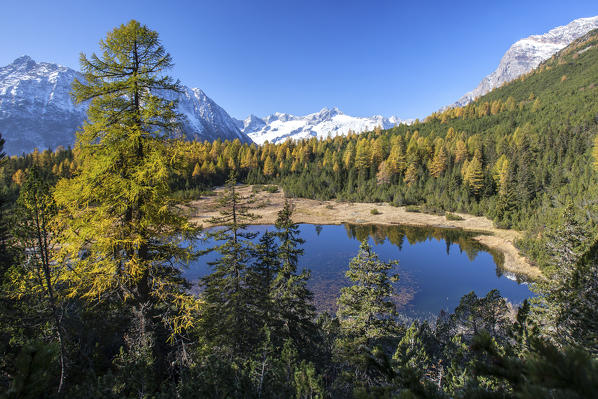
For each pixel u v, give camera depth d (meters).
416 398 2.59
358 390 2.97
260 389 7.72
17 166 92.12
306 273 15.84
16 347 8.92
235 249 14.42
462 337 15.66
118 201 10.00
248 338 13.52
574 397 1.57
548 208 44.25
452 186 73.88
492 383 3.89
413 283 30.31
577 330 7.68
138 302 10.88
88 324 11.29
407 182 88.69
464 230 55.28
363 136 160.25
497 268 34.47
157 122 10.69
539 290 16.20
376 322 15.99
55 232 9.02
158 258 10.91
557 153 70.25
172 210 11.38
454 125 140.62
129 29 10.13
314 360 14.12
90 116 9.95
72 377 9.09
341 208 80.06
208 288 15.45
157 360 9.98
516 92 177.88
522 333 8.72
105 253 9.70
